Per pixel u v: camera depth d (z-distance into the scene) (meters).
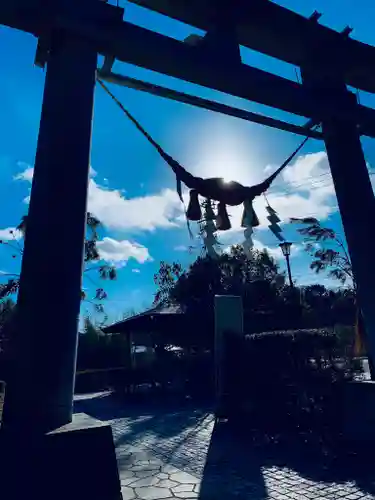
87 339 18.70
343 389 5.61
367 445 5.02
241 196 4.48
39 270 2.87
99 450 2.65
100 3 3.58
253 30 4.82
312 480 4.18
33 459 2.49
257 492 3.91
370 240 4.84
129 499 3.81
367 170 5.20
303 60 5.38
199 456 5.46
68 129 3.17
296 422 6.17
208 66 4.23
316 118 5.18
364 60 5.46
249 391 7.10
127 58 3.88
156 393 12.91
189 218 4.31
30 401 2.65
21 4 3.26
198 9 4.48
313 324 11.58
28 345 2.73
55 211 2.99
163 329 14.27
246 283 15.72
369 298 4.71
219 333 8.06
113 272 22.11
